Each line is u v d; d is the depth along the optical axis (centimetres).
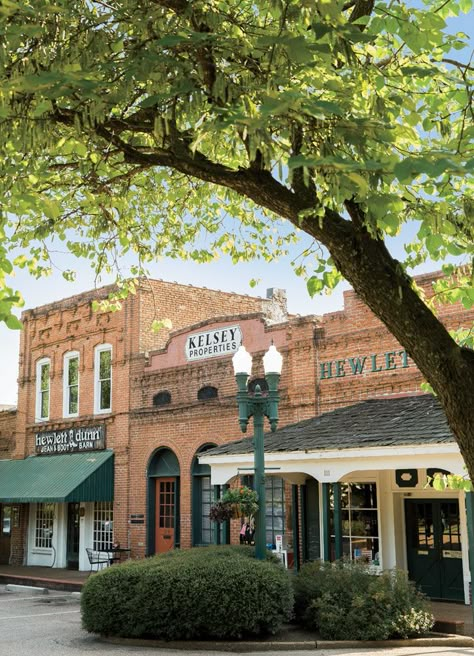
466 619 1338
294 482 1873
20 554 2944
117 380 2595
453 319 1666
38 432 2948
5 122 691
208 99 682
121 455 2531
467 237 635
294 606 1298
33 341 3048
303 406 1959
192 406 2283
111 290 2677
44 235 1048
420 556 1672
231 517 1302
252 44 707
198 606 1197
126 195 1068
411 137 607
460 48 676
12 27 602
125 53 764
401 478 1694
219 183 655
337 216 565
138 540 2411
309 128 580
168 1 686
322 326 1966
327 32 541
